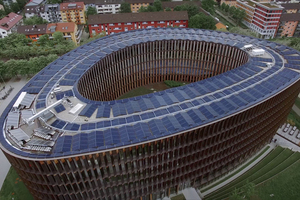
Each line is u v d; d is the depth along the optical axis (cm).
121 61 8994
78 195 4797
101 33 13362
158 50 9738
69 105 5616
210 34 10194
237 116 5281
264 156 7419
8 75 10912
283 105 6794
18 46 12475
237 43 9150
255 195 6150
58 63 7612
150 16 14838
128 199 5478
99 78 8100
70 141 4497
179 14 14962
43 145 4325
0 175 6712
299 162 7000
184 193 6216
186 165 5522
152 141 4575
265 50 8419
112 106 5609
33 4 19238
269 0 18025
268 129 6925
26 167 4366
